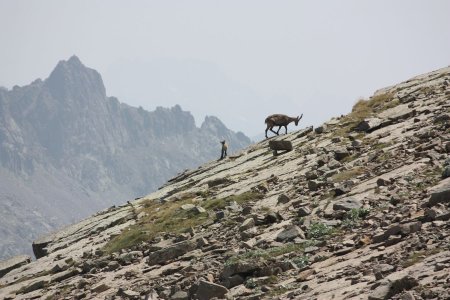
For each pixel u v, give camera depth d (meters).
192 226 106.81
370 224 60.12
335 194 81.25
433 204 56.94
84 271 106.38
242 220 91.81
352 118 149.88
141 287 73.81
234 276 57.50
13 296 108.50
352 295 38.78
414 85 159.12
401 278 36.16
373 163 91.19
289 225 75.00
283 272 56.12
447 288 33.62
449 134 87.62
